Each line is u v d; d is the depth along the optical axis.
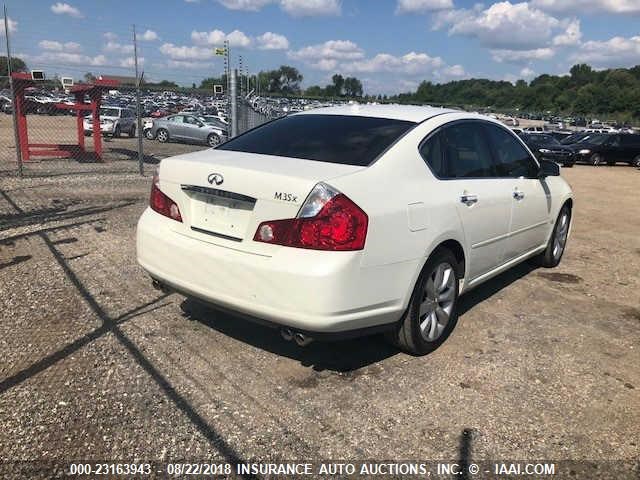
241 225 3.34
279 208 3.17
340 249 3.10
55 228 6.91
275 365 3.65
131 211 8.15
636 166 27.31
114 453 2.72
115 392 3.23
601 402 3.40
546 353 4.05
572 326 4.60
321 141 3.87
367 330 3.39
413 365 3.76
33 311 4.30
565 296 5.38
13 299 4.52
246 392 3.31
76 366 3.50
